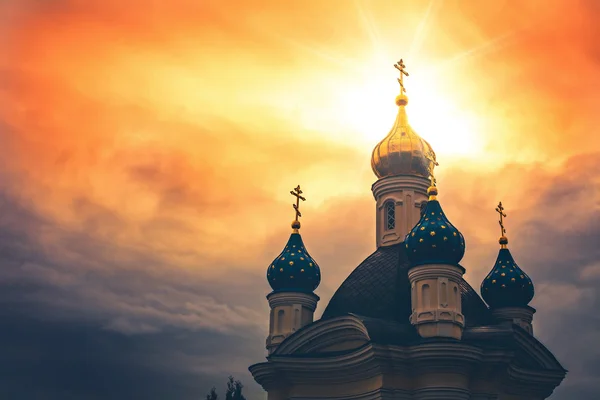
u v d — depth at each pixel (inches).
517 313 1727.4
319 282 1753.2
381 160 1839.3
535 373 1568.7
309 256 1758.1
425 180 1818.4
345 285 1689.2
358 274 1699.1
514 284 1739.7
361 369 1477.6
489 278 1766.7
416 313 1477.6
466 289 1669.5
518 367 1537.9
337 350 1571.1
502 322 1690.5
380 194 1825.8
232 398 1828.2
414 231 1536.7
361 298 1632.6
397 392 1434.5
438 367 1413.6
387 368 1439.5
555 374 1587.1
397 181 1806.1
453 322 1454.2
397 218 1780.3
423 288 1487.5
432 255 1505.9
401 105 1899.6
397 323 1512.1
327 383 1539.1
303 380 1550.2
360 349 1453.0
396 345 1429.6
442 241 1505.9
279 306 1708.9
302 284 1723.7
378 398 1437.0
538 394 1593.3
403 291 1614.2
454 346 1403.8
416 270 1498.5
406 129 1855.3
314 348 1589.6
